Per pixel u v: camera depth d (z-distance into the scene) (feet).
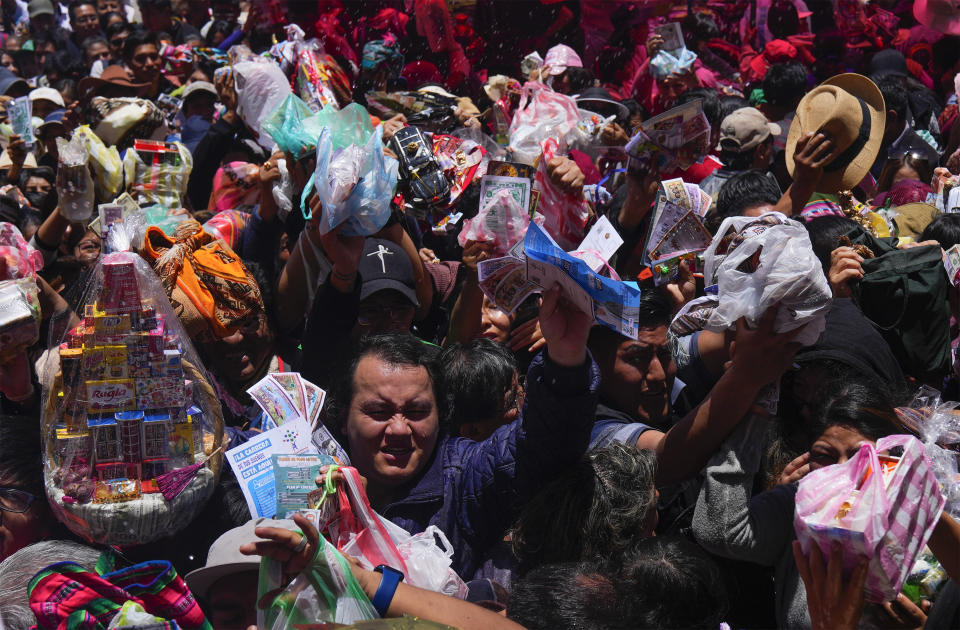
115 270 7.02
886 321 9.34
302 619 5.86
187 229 9.11
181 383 7.04
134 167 12.66
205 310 8.69
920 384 9.51
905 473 5.34
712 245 7.56
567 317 6.97
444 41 19.62
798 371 8.45
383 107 15.03
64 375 7.11
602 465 7.39
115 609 5.42
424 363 8.55
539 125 13.17
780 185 15.10
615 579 6.64
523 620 6.41
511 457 7.84
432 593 6.15
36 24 30.45
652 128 10.59
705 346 9.19
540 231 6.57
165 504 6.83
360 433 8.18
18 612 6.21
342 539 6.73
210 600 7.00
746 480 7.51
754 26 23.85
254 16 19.67
